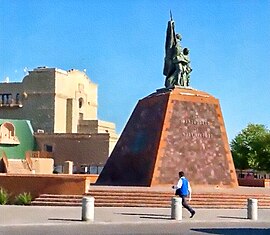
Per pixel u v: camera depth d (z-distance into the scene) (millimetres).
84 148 74125
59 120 82625
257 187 39750
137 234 15859
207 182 32938
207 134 34219
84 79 89562
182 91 34906
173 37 36875
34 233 15766
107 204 25719
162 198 25984
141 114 35781
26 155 71125
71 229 17000
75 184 26656
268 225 19625
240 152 80000
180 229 17547
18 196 27359
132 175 33625
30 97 82562
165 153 32375
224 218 21438
